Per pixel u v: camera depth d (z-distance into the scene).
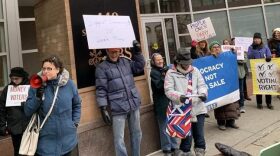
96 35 4.46
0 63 6.33
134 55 4.79
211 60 6.02
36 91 3.27
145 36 9.74
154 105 5.28
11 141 4.87
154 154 5.35
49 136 3.37
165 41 10.30
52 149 3.36
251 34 11.41
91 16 4.52
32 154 3.30
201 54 6.58
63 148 3.41
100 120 4.84
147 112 5.36
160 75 5.08
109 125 4.91
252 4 11.43
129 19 4.90
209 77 5.95
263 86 7.30
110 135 4.92
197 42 6.64
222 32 11.33
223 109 6.16
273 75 7.14
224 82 6.08
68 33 4.62
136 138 4.70
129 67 4.71
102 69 4.53
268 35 11.45
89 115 4.75
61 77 3.44
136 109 4.64
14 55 6.51
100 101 4.49
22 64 6.66
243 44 8.30
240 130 6.19
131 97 4.59
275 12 11.56
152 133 5.41
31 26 7.09
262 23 11.47
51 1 4.95
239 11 11.39
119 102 4.48
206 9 11.22
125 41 4.71
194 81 4.58
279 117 6.75
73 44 4.66
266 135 5.83
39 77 3.24
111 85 4.49
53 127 3.36
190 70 4.57
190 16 11.09
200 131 4.71
